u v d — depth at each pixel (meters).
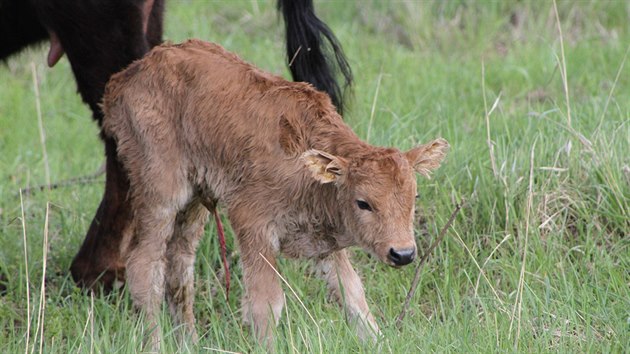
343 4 37.81
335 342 18.41
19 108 33.41
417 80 31.53
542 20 35.88
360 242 18.12
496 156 24.23
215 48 20.08
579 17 36.06
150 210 19.95
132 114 19.91
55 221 25.08
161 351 18.56
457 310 19.98
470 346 18.45
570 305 19.88
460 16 36.84
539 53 33.75
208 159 19.55
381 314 20.58
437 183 23.33
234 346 19.30
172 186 19.80
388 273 21.92
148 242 20.06
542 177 23.30
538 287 20.94
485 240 22.61
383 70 32.25
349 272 19.56
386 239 17.64
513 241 22.42
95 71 22.06
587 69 32.06
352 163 18.03
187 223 20.69
